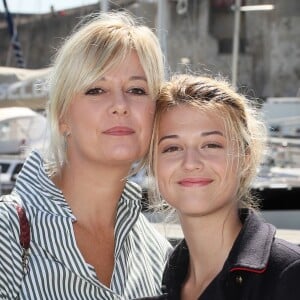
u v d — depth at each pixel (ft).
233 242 5.62
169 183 5.82
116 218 6.90
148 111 6.39
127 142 6.31
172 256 5.94
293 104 40.78
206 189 5.64
